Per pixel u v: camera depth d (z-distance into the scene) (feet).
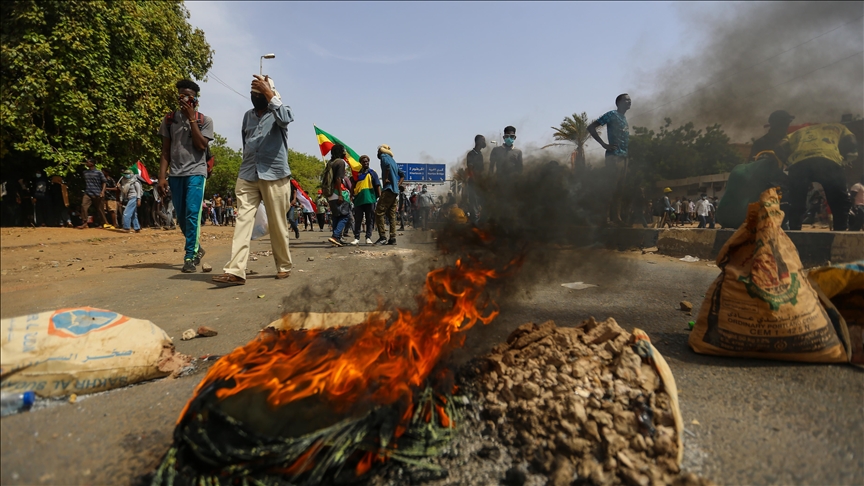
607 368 6.14
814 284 8.73
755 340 8.30
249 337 9.59
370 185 30.19
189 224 17.90
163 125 17.42
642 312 11.95
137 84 45.50
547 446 5.23
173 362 7.53
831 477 4.99
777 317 8.14
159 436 5.70
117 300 12.87
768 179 20.48
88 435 5.67
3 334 6.39
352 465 4.86
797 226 21.66
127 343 7.14
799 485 4.85
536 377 6.10
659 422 5.30
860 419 6.22
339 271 17.74
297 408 4.95
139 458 5.23
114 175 45.78
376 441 4.89
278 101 14.87
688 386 7.28
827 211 32.83
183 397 6.72
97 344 6.89
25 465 5.03
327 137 36.96
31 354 6.37
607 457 4.98
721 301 8.64
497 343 7.63
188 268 18.06
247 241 15.60
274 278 16.67
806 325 8.10
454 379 6.23
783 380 7.50
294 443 4.56
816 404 6.66
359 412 4.97
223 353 8.61
